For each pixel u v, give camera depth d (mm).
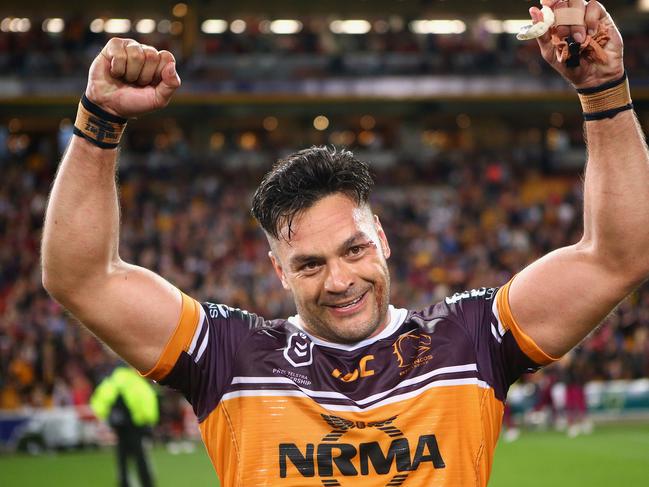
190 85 27844
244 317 2832
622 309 21719
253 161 30172
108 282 2598
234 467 2662
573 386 17344
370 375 2648
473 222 27172
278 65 29469
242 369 2691
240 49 29469
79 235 2502
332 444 2594
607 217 2428
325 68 28438
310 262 2607
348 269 2596
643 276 2492
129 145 30875
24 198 25984
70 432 16359
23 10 29047
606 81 2375
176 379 2715
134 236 24594
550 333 2627
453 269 24484
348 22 31547
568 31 2344
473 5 31141
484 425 2658
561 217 27500
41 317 19531
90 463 14156
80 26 28891
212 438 2713
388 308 2816
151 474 9898
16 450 16188
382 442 2590
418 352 2688
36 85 26781
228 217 26266
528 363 2695
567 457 13625
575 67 2352
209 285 21906
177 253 24000
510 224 27062
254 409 2652
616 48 2355
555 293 2588
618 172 2406
